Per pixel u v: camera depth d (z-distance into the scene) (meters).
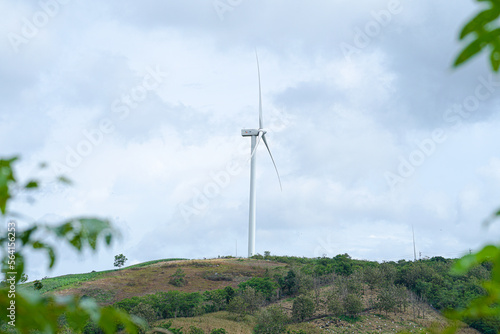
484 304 1.75
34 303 1.58
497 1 1.30
